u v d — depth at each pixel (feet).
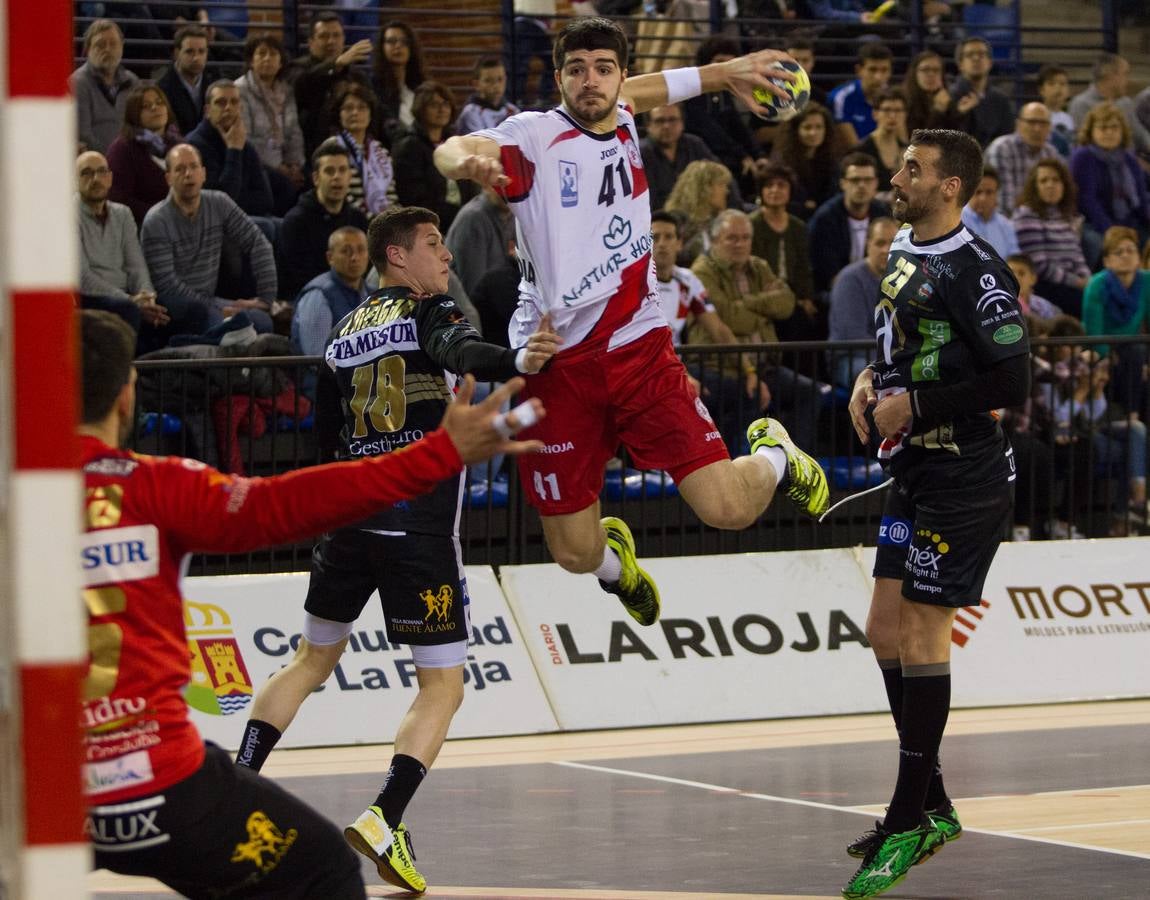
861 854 47.42
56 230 18.80
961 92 112.47
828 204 95.45
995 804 57.26
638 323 48.39
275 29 101.50
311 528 26.71
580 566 50.80
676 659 77.77
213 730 71.15
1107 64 119.44
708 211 93.20
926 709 45.80
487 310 82.43
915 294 46.70
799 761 66.69
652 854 49.70
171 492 27.07
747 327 87.71
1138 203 109.81
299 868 28.86
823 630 80.12
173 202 81.25
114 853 27.50
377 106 91.61
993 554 47.21
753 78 50.96
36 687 18.93
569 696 75.77
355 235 78.54
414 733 47.57
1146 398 87.81
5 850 19.83
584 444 48.96
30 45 18.56
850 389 86.02
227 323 77.46
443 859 49.60
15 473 18.88
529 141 46.52
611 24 46.83
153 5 100.83
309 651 50.93
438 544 48.96
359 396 49.62
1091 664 82.43
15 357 18.81
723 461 49.55
